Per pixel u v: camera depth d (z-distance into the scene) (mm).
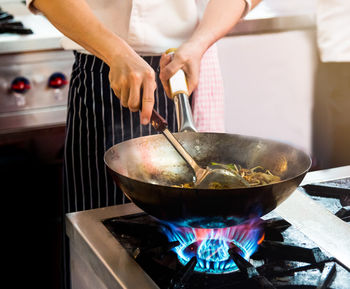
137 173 971
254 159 1004
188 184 949
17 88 1879
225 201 774
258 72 2314
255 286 769
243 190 766
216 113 1501
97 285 895
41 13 1217
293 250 837
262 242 860
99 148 1408
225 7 1252
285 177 942
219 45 2203
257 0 1341
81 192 1451
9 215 1963
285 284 773
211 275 793
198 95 1459
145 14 1312
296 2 2346
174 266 829
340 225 941
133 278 797
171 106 1412
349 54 2139
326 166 2500
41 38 1854
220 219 806
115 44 1063
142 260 837
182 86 1074
